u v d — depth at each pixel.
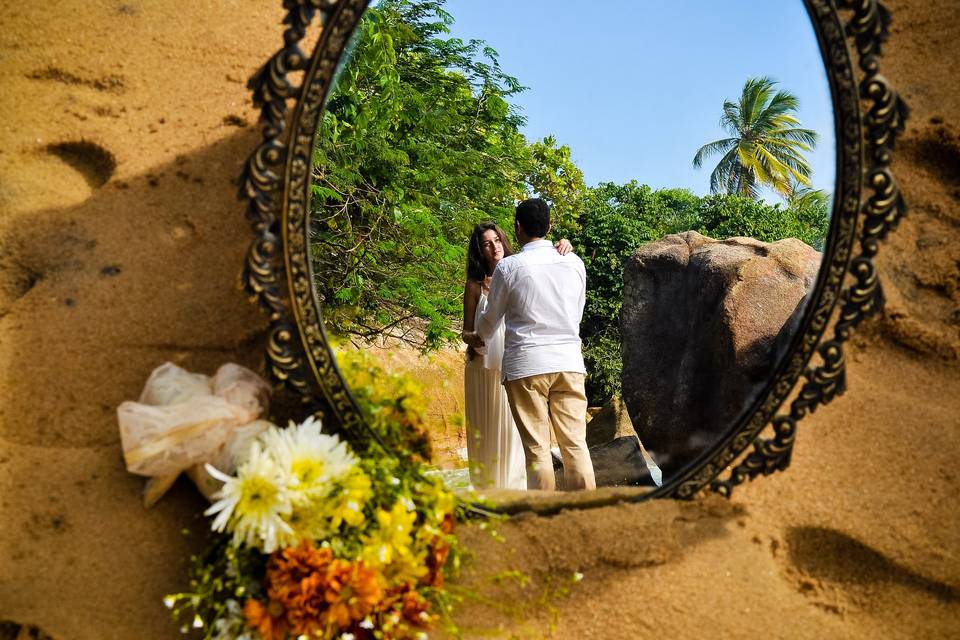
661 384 3.54
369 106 3.54
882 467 2.13
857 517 2.09
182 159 2.09
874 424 2.16
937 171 2.32
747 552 2.05
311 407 1.94
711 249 3.65
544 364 2.73
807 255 3.51
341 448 1.81
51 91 2.07
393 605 1.78
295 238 1.89
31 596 1.81
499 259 3.09
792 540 2.11
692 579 2.00
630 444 3.45
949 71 2.32
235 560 1.76
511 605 1.96
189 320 2.02
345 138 3.48
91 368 1.95
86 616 1.82
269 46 2.19
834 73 1.93
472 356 2.81
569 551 1.98
